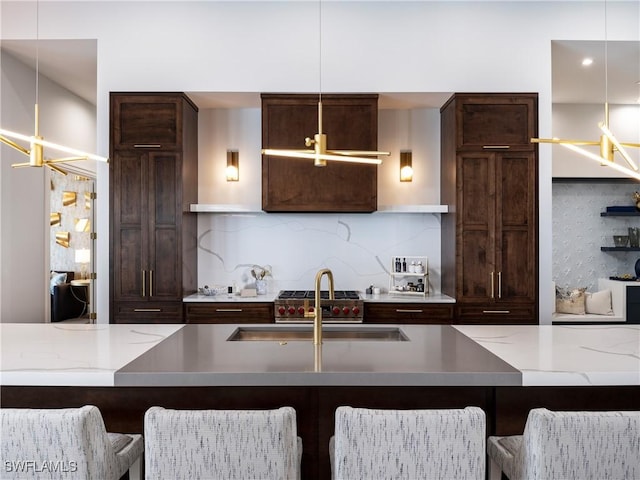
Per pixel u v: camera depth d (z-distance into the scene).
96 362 2.02
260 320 4.22
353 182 4.30
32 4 4.19
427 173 4.80
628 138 5.78
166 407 2.07
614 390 2.09
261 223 4.79
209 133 4.80
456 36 4.27
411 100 4.50
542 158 4.22
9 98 4.46
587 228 5.84
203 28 4.25
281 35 4.27
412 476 1.51
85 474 1.55
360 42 4.27
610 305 5.41
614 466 1.51
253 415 1.52
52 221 8.17
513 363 2.00
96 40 4.24
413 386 1.98
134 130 4.21
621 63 4.64
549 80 4.25
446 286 4.56
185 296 4.33
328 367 1.93
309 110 4.28
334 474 1.75
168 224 4.20
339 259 4.79
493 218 4.21
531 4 4.25
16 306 4.51
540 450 1.53
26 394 2.08
